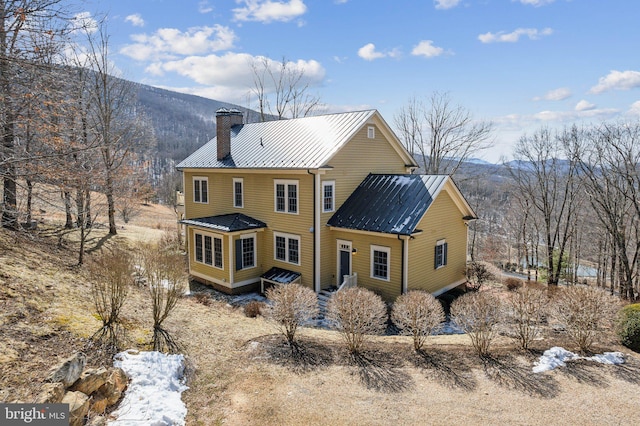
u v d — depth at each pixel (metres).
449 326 14.98
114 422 6.77
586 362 9.94
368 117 19.25
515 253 42.28
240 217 20.73
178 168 25.22
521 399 8.28
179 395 8.10
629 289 24.97
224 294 19.31
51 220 26.22
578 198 30.25
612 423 7.46
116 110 28.81
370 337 11.99
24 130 10.34
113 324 9.72
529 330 11.26
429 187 17.45
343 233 18.02
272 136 21.88
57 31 8.60
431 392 8.59
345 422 7.47
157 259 11.79
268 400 8.15
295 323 11.03
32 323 8.49
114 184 26.88
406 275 16.09
